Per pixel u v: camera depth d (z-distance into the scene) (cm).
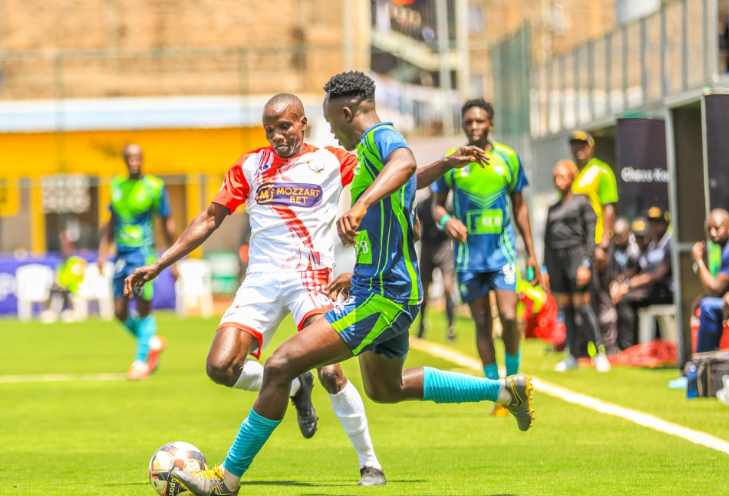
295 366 1361
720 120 2850
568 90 5028
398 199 1375
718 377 2470
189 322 6178
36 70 9112
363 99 1409
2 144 7762
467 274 2266
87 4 9300
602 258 3409
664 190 3538
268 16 9238
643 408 2347
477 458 1777
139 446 1991
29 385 3155
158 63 9156
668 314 3719
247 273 1575
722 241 2672
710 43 3581
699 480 1533
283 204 1561
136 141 7819
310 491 1498
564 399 2528
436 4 8188
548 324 4044
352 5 8888
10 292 6869
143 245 3250
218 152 7844
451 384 1498
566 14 11875
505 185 2258
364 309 1362
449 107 7550
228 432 2167
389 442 1972
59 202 7750
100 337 5200
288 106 1559
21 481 1619
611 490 1468
